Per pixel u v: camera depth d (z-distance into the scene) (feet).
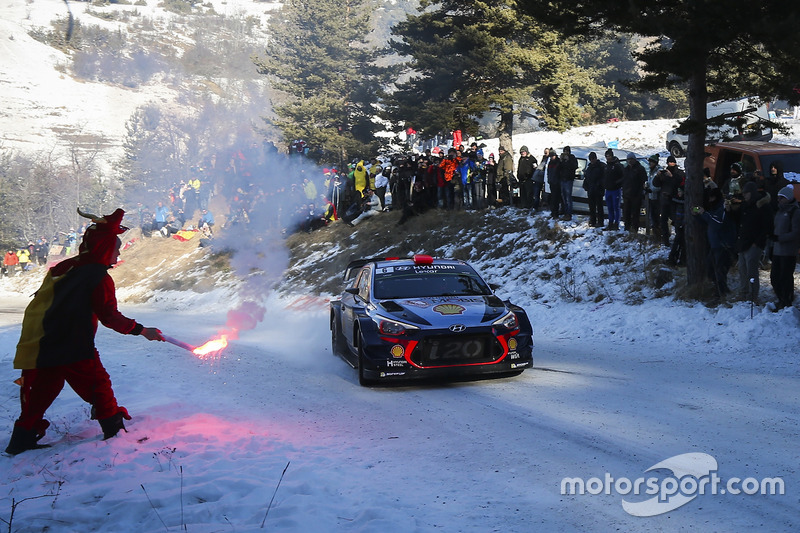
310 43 158.40
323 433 21.21
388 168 91.61
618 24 41.42
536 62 97.30
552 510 14.69
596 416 22.24
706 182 44.55
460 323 27.58
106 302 19.72
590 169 58.95
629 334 39.37
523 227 66.03
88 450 19.17
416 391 27.22
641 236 54.95
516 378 28.96
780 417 21.47
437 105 102.68
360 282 34.06
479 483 16.44
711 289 42.60
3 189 202.49
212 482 16.14
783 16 35.73
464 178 77.30
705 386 26.18
